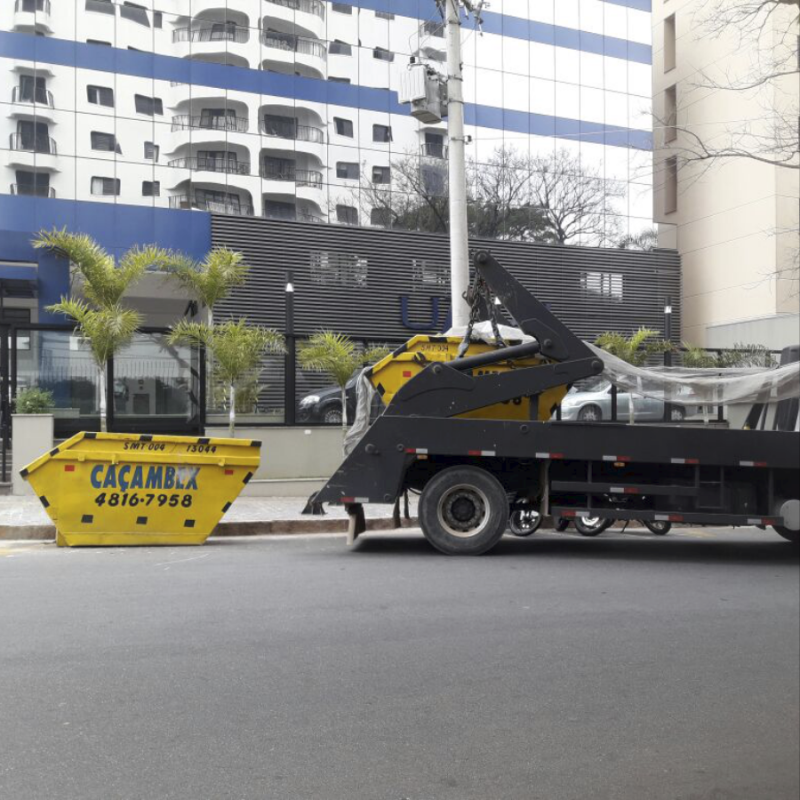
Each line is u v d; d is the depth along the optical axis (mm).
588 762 4312
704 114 30016
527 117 31562
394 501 10094
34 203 24062
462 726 4715
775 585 8625
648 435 10141
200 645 6023
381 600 7500
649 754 4426
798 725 4836
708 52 29703
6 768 4070
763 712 5023
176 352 15867
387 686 5293
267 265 26656
